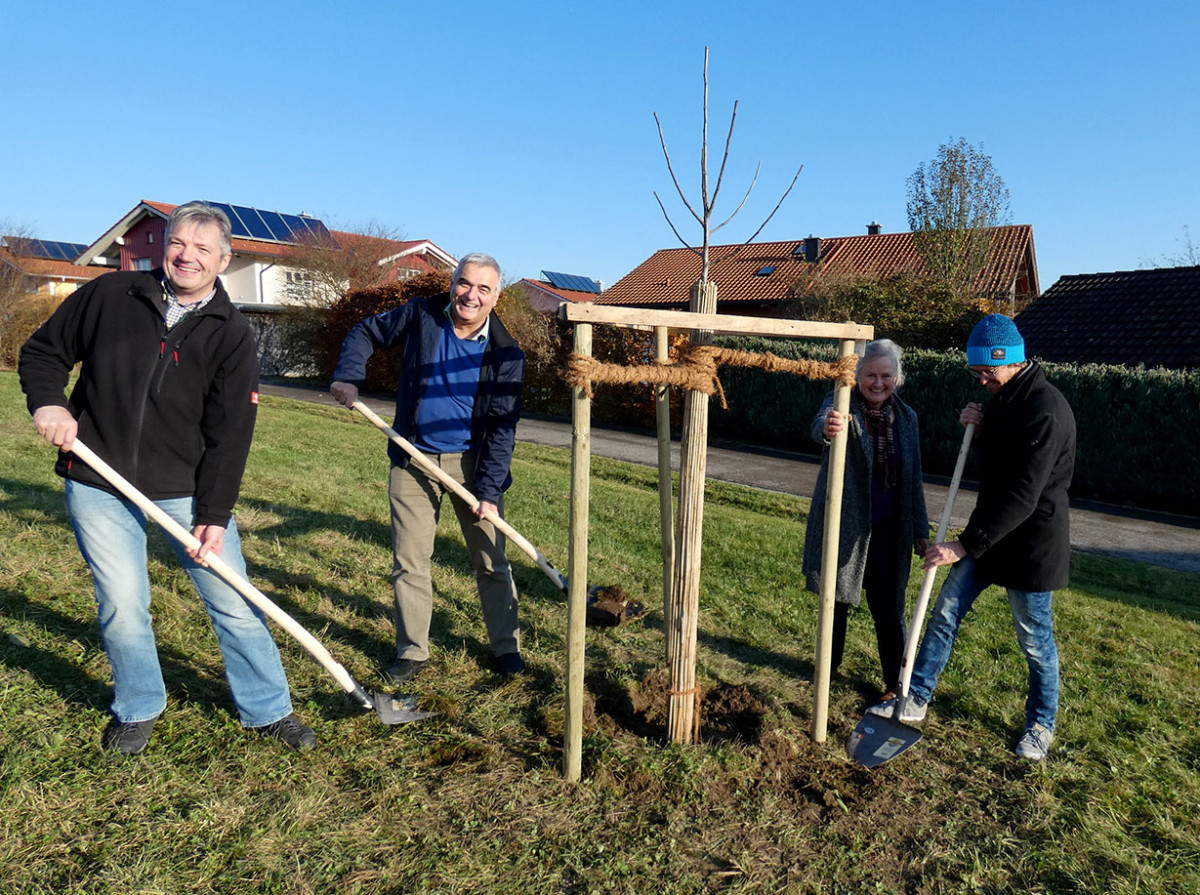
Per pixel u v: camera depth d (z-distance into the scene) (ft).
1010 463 10.27
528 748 10.35
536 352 57.36
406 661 12.15
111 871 7.59
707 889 8.09
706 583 17.30
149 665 9.53
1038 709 10.98
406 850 8.30
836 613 12.85
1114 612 17.46
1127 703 12.48
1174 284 46.39
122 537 9.08
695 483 9.89
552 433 47.11
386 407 55.93
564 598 15.75
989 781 10.30
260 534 18.38
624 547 19.65
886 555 12.28
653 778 9.79
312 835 8.37
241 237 96.07
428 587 12.14
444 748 10.14
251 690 9.96
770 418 48.49
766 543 20.97
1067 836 9.12
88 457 8.54
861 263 83.61
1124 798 9.96
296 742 9.93
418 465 11.76
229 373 9.14
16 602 13.03
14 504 18.56
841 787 10.02
